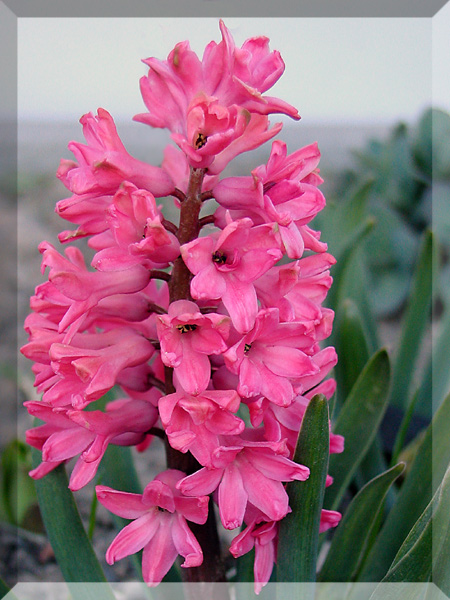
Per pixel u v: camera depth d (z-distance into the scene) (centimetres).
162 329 34
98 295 36
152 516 36
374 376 44
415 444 54
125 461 44
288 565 37
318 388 38
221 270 34
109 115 35
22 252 66
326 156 82
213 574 39
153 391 41
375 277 82
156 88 37
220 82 36
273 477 35
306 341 35
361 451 44
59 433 37
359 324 51
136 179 35
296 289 37
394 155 79
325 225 59
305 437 35
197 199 36
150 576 36
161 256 35
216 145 34
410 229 83
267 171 35
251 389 34
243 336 35
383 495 40
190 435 34
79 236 37
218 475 35
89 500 63
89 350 36
